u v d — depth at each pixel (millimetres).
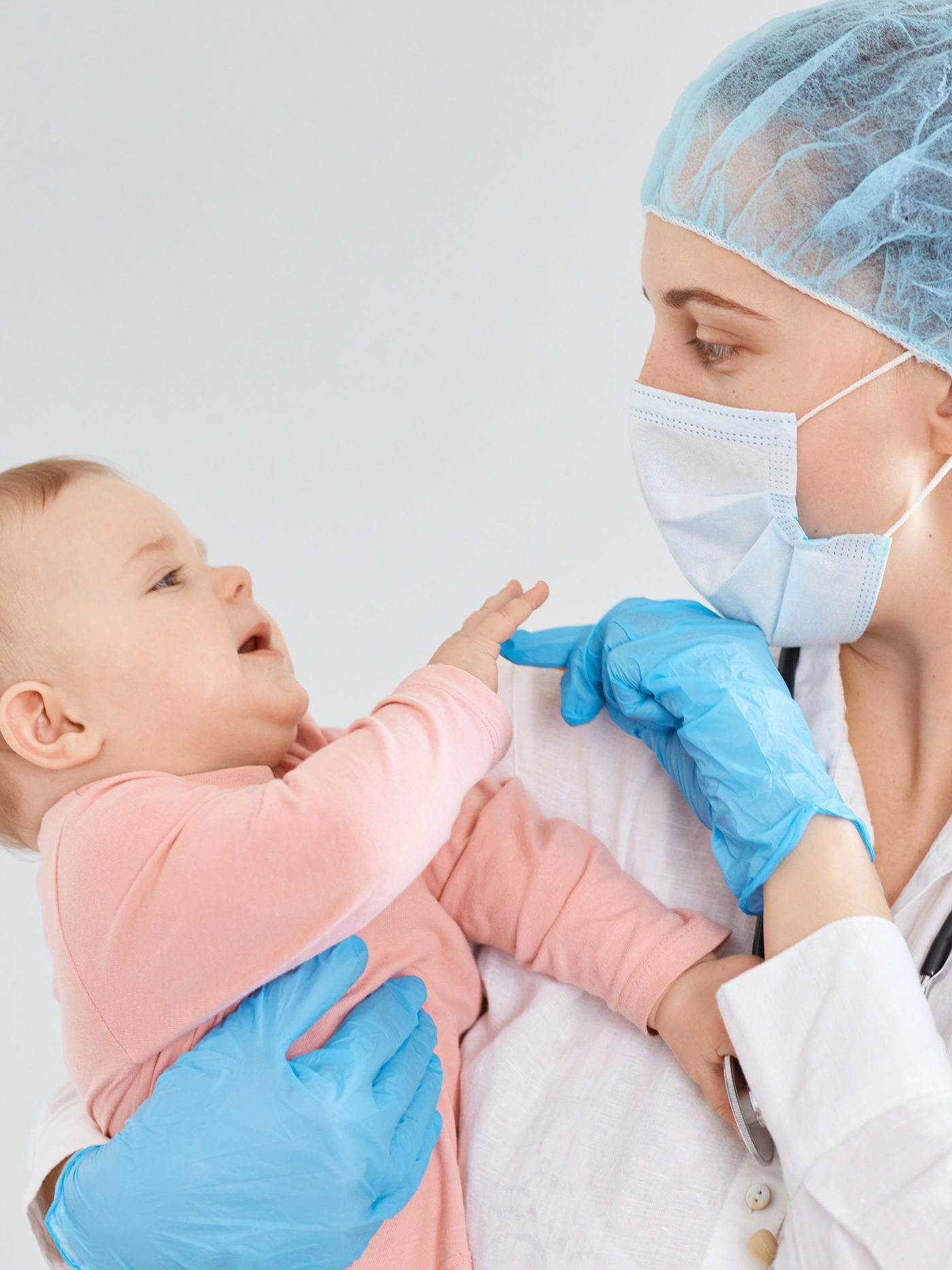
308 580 2598
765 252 939
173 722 1120
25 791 1139
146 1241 934
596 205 2369
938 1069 781
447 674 1083
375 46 2406
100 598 1112
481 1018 1189
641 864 1180
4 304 2570
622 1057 1048
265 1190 923
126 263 2555
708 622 1142
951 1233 706
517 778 1269
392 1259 1001
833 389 963
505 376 2473
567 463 2480
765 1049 841
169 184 2521
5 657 1109
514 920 1136
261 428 2578
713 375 1019
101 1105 1051
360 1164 930
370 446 2547
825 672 1129
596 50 2322
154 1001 974
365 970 1083
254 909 930
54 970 1067
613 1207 948
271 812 948
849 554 1004
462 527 2535
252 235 2518
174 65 2473
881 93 937
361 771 964
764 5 2238
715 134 969
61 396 2604
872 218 917
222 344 2566
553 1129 1023
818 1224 772
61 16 2463
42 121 2508
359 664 2604
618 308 2400
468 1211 1040
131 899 973
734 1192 927
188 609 1146
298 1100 930
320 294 2520
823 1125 787
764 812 954
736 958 1020
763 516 1040
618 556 2498
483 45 2367
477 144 2404
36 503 1138
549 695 1306
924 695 1052
